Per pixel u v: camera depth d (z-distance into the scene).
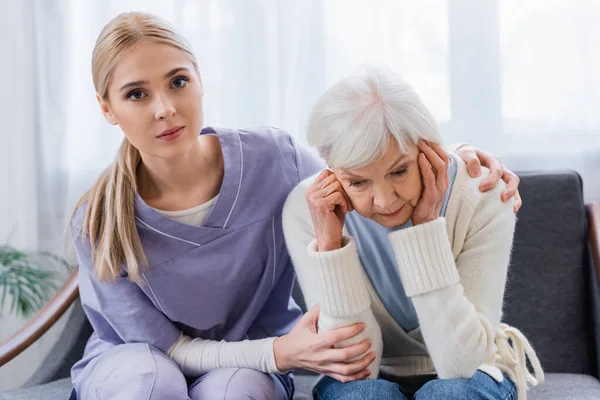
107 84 1.27
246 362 1.33
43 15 2.16
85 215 1.39
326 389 1.25
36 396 1.53
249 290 1.45
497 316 1.22
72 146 2.17
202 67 2.06
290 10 2.01
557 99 1.90
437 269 1.17
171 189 1.39
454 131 1.96
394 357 1.38
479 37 1.92
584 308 1.65
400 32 1.96
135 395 1.22
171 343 1.40
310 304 1.33
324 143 1.13
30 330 1.65
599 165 1.89
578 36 1.87
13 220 2.22
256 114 2.06
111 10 2.13
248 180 1.40
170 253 1.38
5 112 2.20
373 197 1.14
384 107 1.09
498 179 1.28
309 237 1.32
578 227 1.65
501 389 1.17
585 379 1.56
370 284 1.32
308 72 2.00
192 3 2.07
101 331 1.51
